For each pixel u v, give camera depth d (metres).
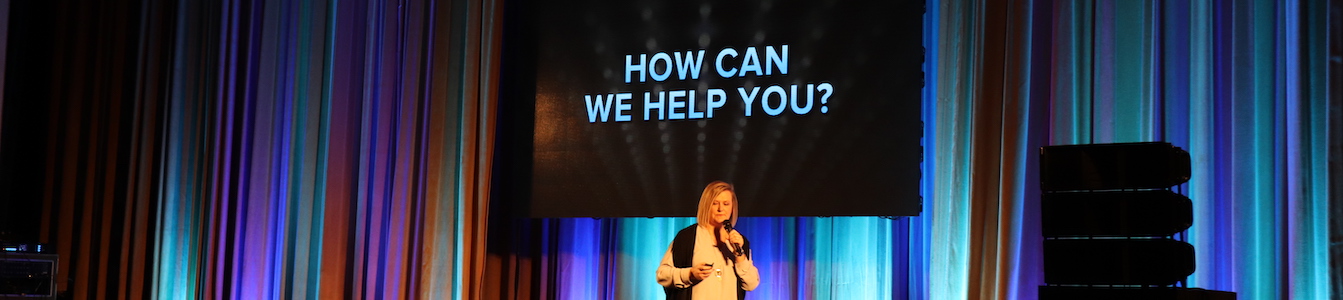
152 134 5.59
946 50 4.69
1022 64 4.53
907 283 4.86
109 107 5.55
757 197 4.89
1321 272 4.05
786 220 5.04
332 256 5.34
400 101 5.41
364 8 5.59
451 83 5.31
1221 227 4.33
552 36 5.34
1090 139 4.45
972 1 4.68
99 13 5.61
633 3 5.23
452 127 5.28
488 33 5.24
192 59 5.63
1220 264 4.31
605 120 5.17
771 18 5.02
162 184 5.59
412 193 5.31
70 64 5.51
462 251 5.12
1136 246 3.35
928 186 4.84
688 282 4.37
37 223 5.43
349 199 5.43
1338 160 4.02
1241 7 4.32
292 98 5.56
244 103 5.62
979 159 4.52
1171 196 3.37
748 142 4.95
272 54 5.62
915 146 4.70
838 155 4.82
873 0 4.88
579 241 5.29
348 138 5.44
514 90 5.36
